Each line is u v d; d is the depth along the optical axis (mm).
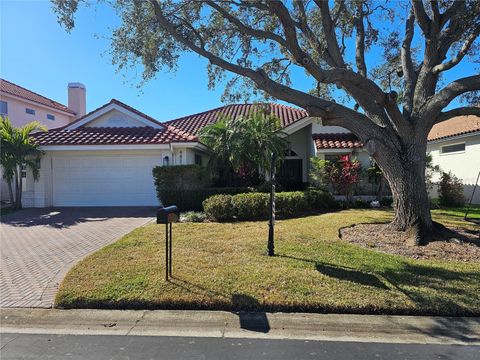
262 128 14977
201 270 6082
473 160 17281
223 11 9203
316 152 17484
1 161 14281
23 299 5254
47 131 16438
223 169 15445
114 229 10461
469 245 7949
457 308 4758
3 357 3773
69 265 6863
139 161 15539
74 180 15680
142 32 9555
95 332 4348
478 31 8234
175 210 5746
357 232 9312
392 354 3826
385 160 8977
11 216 13133
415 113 8938
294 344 4035
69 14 8492
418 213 8688
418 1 8648
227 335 4254
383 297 5035
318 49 9703
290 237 8539
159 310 4906
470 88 8086
